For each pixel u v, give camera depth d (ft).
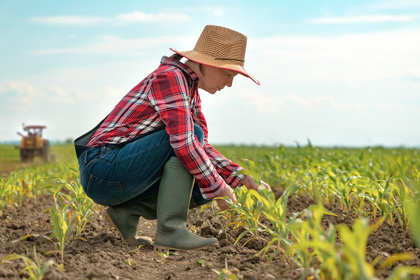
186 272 7.22
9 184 14.37
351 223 10.56
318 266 6.46
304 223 5.48
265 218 11.02
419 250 7.52
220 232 9.14
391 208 9.35
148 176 8.23
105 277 6.59
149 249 8.68
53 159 54.34
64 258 7.71
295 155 21.80
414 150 33.47
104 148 8.45
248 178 9.05
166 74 8.13
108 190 8.39
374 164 18.13
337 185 11.85
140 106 8.38
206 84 8.71
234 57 8.46
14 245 8.65
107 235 9.16
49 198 17.52
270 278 6.29
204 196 8.48
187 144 7.91
